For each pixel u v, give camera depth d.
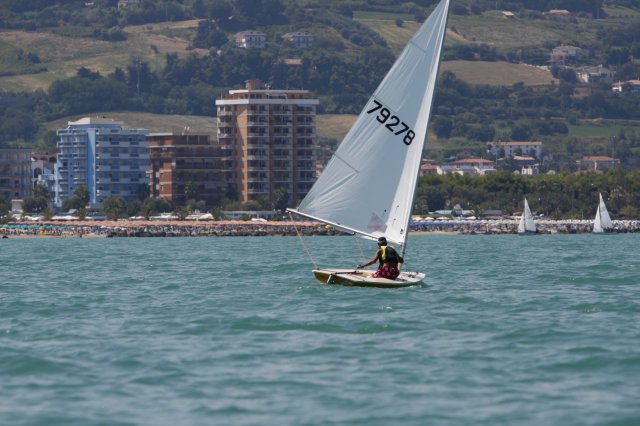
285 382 75.44
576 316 106.19
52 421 66.12
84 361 83.12
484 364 80.94
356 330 96.69
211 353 86.06
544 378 76.31
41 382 76.19
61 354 86.12
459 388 73.56
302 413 67.62
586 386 73.75
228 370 79.44
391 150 122.75
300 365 81.06
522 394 71.75
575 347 87.19
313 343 90.12
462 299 119.88
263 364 81.50
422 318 103.69
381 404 69.56
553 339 91.38
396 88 122.12
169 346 89.50
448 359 82.75
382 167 122.94
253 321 102.56
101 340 93.19
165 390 73.56
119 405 69.75
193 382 75.75
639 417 66.06
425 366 80.31
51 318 109.44
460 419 66.19
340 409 68.50
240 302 120.12
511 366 80.12
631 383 74.50
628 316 106.25
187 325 101.50
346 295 122.44
